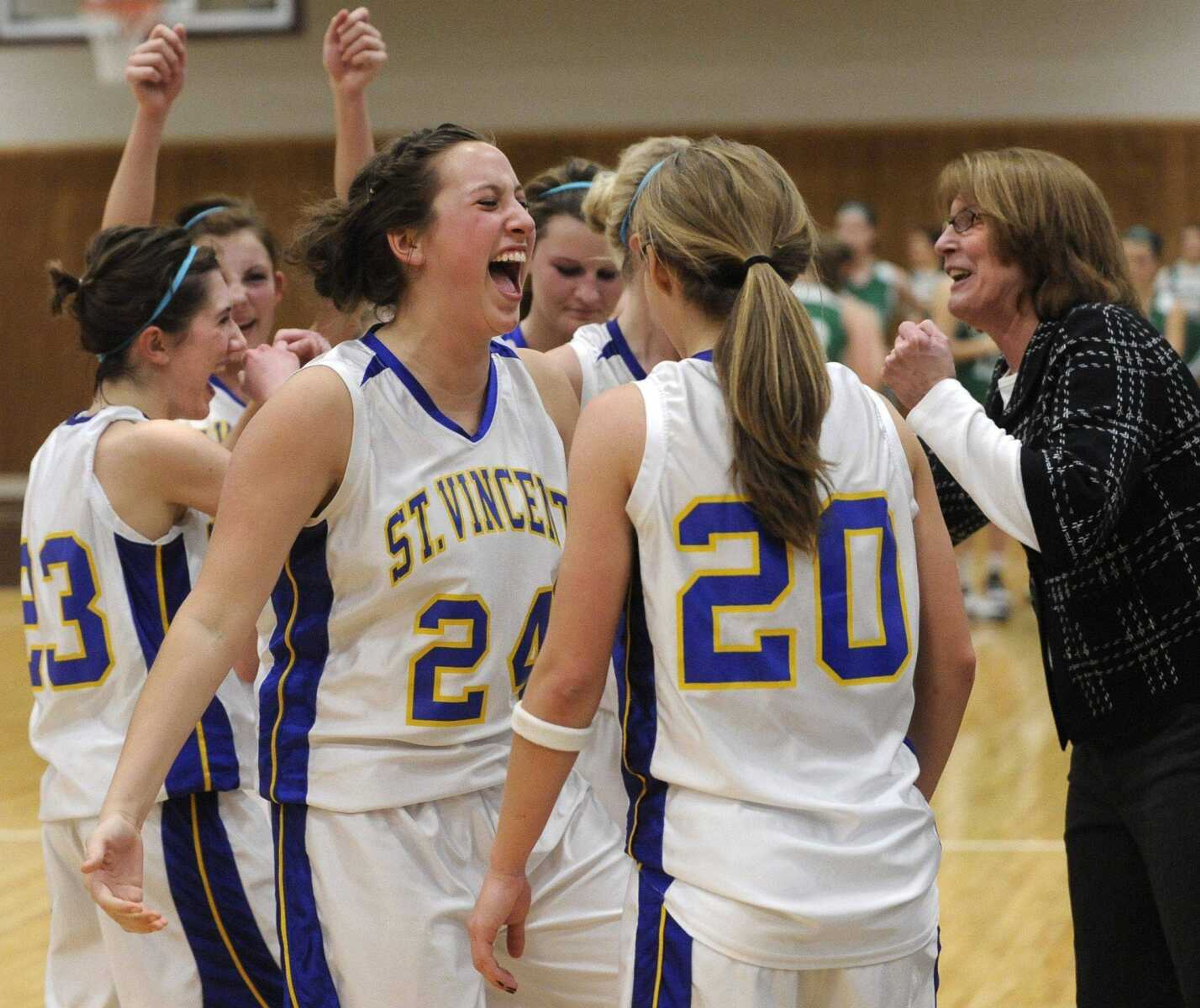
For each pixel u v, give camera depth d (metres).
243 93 22.38
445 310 3.82
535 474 4.00
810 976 3.10
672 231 3.29
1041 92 21.39
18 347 22.70
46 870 4.90
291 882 3.77
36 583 4.68
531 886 3.96
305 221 4.01
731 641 3.14
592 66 21.94
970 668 3.47
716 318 3.33
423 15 22.05
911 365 4.14
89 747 4.55
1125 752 4.16
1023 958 6.91
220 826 4.55
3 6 22.52
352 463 3.66
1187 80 21.16
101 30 20.52
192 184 22.50
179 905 4.47
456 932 3.76
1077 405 4.00
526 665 3.95
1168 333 18.91
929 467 3.80
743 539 3.15
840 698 3.19
